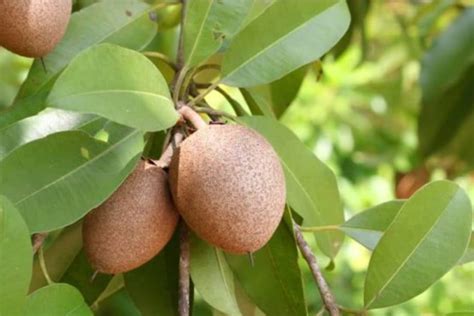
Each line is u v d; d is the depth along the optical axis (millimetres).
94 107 739
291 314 845
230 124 798
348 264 1906
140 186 781
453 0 1349
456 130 1414
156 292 864
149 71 765
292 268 834
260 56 855
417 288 821
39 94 840
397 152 2176
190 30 835
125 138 786
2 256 708
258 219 757
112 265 781
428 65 1335
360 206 2104
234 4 841
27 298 733
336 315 809
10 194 757
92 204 761
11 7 784
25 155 766
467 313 838
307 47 866
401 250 822
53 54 857
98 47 746
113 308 1271
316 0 871
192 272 829
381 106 2123
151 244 783
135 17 890
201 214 758
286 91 1018
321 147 2064
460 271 1897
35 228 754
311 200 901
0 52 1450
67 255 887
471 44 1325
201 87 875
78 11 878
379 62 1970
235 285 847
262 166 762
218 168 756
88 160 775
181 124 802
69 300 751
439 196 819
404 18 1720
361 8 1241
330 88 2059
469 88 1393
